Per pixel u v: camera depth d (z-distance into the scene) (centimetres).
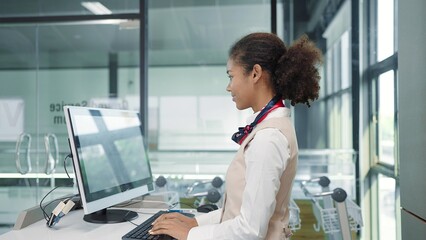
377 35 311
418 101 139
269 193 94
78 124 133
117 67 398
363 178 323
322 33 327
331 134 328
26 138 373
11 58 396
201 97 389
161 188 241
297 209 261
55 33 388
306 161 330
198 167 359
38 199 363
